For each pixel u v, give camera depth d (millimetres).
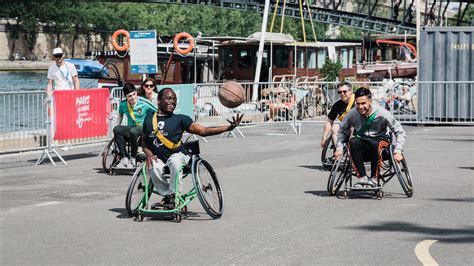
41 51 134625
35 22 131375
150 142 10961
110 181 15094
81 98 18609
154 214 10859
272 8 104188
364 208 11773
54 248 9211
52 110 17938
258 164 17578
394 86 31547
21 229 10352
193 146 11094
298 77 36406
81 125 18656
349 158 12695
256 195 13094
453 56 29062
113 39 29766
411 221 10711
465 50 28938
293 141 23328
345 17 97750
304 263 8367
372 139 12555
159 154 10977
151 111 11055
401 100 32938
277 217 11070
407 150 20281
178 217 10719
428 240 9445
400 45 52938
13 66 127062
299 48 37500
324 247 9141
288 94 28984
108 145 16219
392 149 12797
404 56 52625
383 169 13602
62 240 9641
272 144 22453
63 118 18172
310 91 31422
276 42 35938
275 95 30016
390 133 13109
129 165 15984
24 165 17844
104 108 19328
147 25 129250
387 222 10641
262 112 28359
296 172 16125
